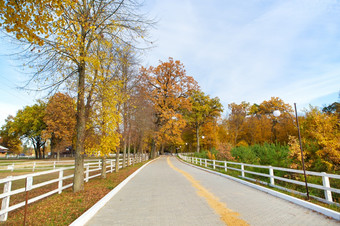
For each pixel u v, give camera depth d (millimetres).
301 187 9969
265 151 17312
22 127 50656
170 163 32500
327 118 12398
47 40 6922
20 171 23391
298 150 11586
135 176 14938
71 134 31406
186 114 50281
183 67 39156
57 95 8992
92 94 9656
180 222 5043
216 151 25234
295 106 8164
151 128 31438
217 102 51438
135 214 5766
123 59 9336
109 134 9836
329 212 5430
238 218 5305
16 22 4488
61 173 8945
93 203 6961
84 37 8047
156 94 36750
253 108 56625
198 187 10031
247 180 11758
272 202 6984
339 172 10734
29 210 6426
